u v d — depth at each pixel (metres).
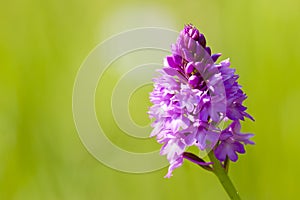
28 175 0.58
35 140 0.58
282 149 0.58
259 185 0.58
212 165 0.44
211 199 0.58
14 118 0.59
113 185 0.58
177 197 0.58
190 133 0.43
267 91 0.59
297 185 0.57
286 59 0.60
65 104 0.60
